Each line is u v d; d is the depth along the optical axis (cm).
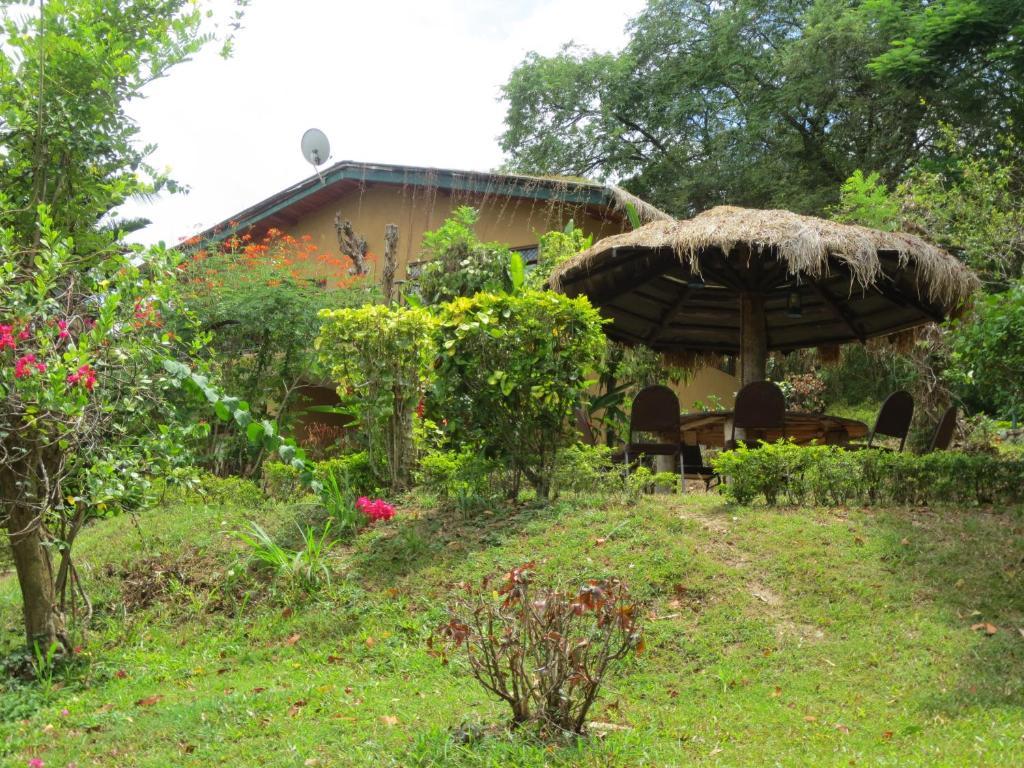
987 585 580
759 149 2586
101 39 651
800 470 752
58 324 533
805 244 851
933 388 1374
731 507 750
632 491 795
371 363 839
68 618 658
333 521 777
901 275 1013
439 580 654
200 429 659
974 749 389
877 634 539
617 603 415
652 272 1080
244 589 697
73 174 657
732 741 426
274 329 1170
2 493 564
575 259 988
